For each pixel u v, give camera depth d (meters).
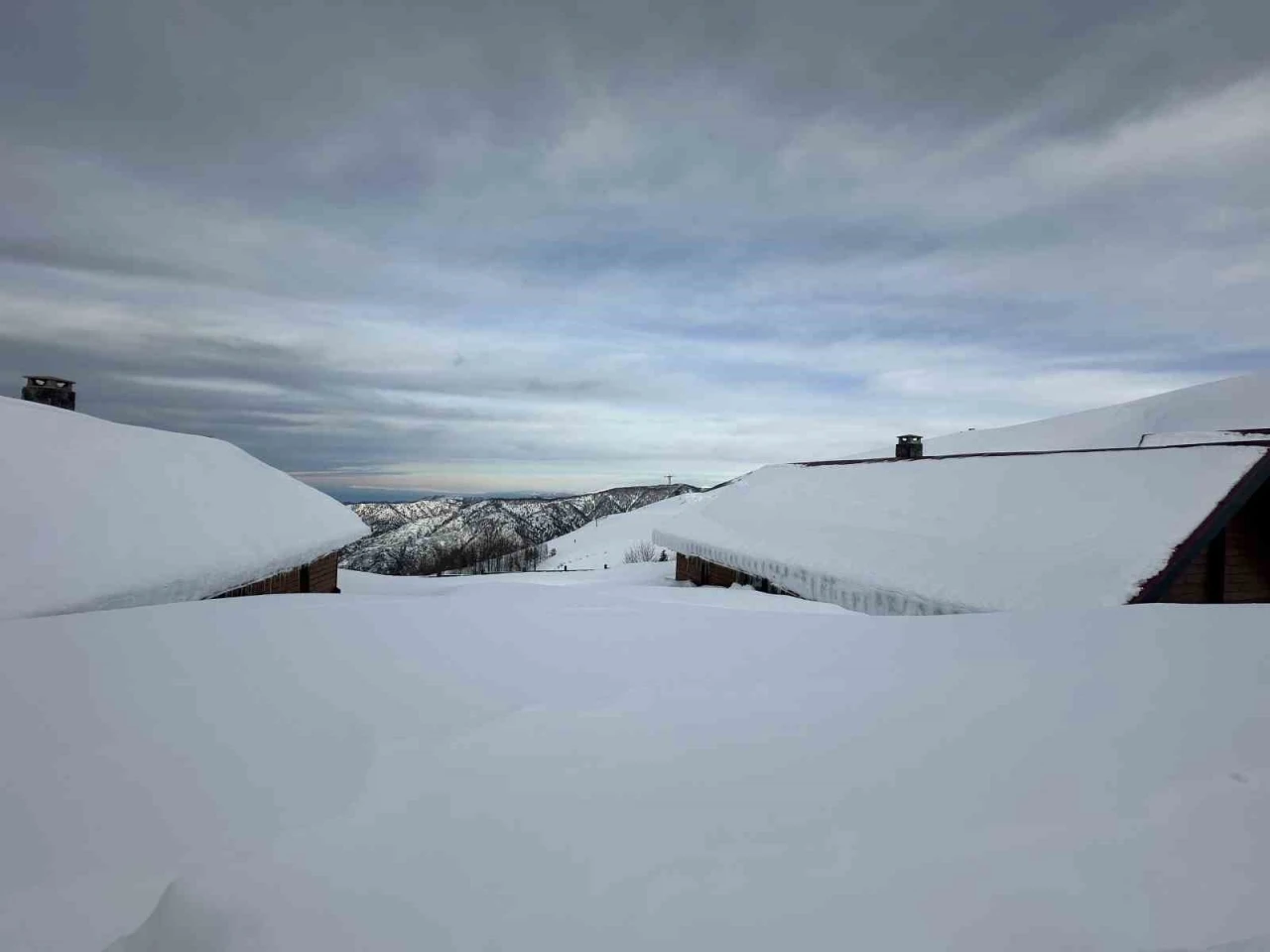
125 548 6.46
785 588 11.53
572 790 1.95
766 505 16.08
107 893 1.59
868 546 10.66
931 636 3.55
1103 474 9.44
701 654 3.33
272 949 1.36
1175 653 3.00
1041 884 1.48
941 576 8.65
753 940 1.33
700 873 1.55
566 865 1.60
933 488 11.90
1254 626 3.32
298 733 2.35
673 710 2.57
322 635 3.37
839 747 2.20
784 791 1.92
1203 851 1.60
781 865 1.57
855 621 4.00
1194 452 8.80
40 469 7.08
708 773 2.04
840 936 1.34
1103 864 1.55
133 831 1.80
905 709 2.51
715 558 14.72
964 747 2.17
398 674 2.94
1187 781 1.91
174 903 1.53
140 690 2.62
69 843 1.76
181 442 11.40
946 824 1.72
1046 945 1.31
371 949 1.35
